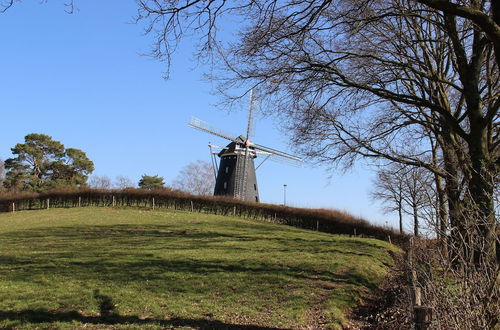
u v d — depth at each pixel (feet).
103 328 28.12
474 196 33.47
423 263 22.70
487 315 17.01
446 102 52.37
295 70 40.32
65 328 27.99
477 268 18.06
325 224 147.33
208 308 33.68
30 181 214.69
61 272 45.91
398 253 82.84
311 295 38.27
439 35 51.62
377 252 74.28
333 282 44.14
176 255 58.03
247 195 185.26
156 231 97.19
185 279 43.19
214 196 166.81
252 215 159.74
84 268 48.06
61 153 232.32
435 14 46.32
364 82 48.06
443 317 17.97
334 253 66.49
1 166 261.85
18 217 134.51
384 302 38.96
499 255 18.39
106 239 80.84
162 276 44.24
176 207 165.68
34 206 169.99
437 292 18.67
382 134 53.98
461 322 17.38
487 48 46.32
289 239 86.79
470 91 41.50
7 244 74.95
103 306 33.58
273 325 30.14
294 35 33.32
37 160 221.66
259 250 66.74
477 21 22.11
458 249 18.28
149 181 271.28
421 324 17.97
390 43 49.39
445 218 19.27
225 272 46.91
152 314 31.73
